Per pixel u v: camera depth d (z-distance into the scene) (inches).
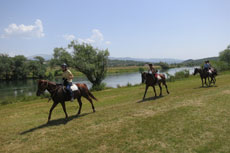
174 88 788.0
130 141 243.8
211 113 327.3
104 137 262.5
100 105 553.3
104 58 1423.5
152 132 266.4
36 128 332.8
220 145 219.3
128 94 764.6
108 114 379.2
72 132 293.0
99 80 1466.5
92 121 339.3
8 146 262.5
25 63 3289.9
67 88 359.9
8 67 3029.0
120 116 354.0
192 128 270.7
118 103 553.0
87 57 1379.2
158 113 352.2
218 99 421.4
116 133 272.7
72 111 492.1
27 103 774.5
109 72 4079.7
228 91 510.0
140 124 300.0
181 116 323.0
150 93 703.1
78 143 250.5
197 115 322.3
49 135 288.8
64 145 248.8
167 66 5231.3
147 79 542.0
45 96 924.6
